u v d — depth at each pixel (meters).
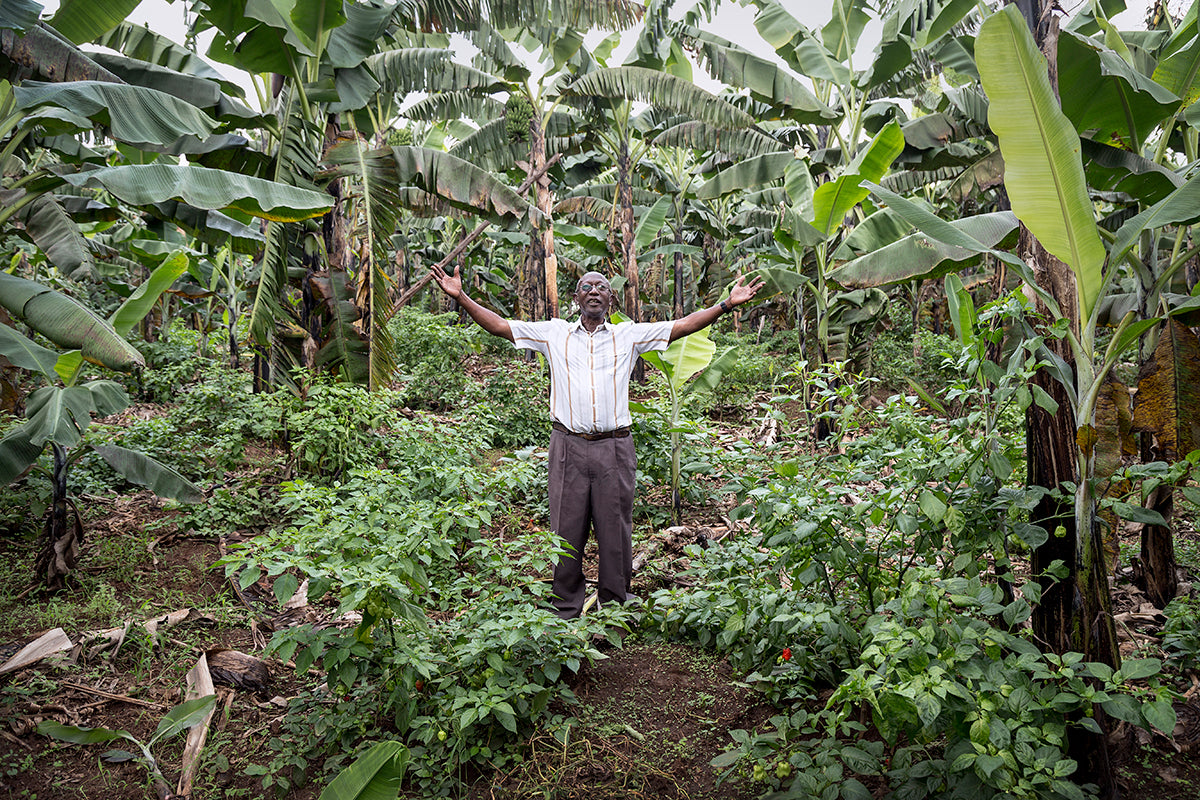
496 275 17.89
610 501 4.02
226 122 5.92
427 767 2.84
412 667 2.90
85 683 3.47
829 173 10.21
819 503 3.16
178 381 9.58
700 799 2.78
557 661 3.22
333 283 6.67
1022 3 2.98
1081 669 2.43
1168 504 4.08
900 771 2.43
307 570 2.74
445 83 9.31
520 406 8.84
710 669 3.71
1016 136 2.47
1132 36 5.96
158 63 6.36
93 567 4.62
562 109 14.07
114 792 2.83
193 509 5.35
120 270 11.06
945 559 3.16
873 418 3.84
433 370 11.03
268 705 3.38
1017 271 2.86
